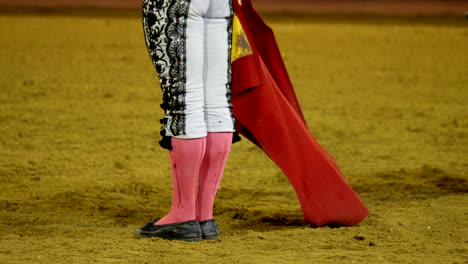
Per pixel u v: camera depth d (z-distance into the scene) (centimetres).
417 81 4016
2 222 1441
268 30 1403
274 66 1426
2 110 2867
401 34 6856
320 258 1193
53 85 3559
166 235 1304
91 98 3238
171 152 1279
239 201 1655
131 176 1903
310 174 1374
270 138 1349
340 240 1304
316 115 2950
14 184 1791
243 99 1342
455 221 1439
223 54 1278
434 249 1255
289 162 1360
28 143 2303
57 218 1475
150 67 4356
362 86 3800
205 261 1172
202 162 1314
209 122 1288
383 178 1884
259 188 1786
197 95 1253
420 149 2327
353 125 2744
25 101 3095
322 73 4266
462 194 1703
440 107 3192
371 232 1357
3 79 3675
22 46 5181
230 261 1171
